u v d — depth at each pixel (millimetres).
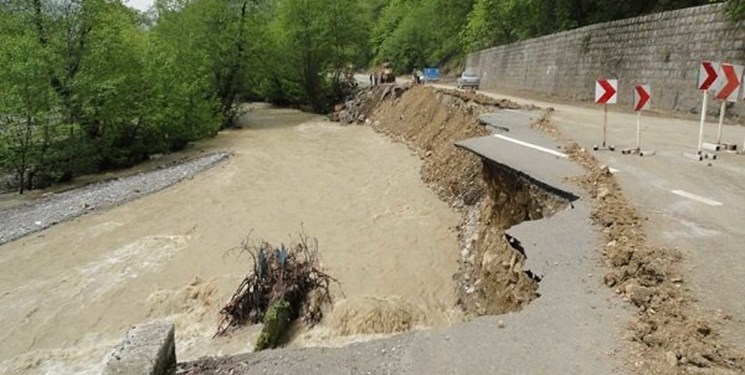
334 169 20359
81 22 20859
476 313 8594
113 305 9844
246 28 35344
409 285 10219
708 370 3260
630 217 6043
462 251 11453
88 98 20672
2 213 15781
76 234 13648
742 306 4027
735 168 8461
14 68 18109
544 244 5559
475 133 16094
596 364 3482
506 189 9312
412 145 23453
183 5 34625
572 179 7832
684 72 17156
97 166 22094
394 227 13430
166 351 4055
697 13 16750
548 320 4129
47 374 7867
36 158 19500
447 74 54812
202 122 27016
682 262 4840
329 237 12906
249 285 9000
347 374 3730
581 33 25375
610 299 4316
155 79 23938
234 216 14781
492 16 41250
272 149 25016
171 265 11500
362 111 35062
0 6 20797
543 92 29750
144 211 15461
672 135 12094
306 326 8531
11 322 9375
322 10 41094
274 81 43781
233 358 4211
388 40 68875
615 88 10508
